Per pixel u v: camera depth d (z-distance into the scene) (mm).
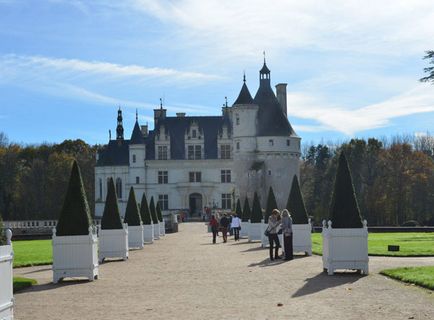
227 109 127375
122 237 31406
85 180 137875
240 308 15398
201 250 38375
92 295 18344
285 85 118500
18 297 18203
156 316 14586
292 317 14062
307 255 31766
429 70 51312
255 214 48562
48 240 64500
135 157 123438
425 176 100875
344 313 14391
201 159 123062
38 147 154250
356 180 110000
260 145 109375
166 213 122625
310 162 164000
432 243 40031
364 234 22016
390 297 16500
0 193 122250
